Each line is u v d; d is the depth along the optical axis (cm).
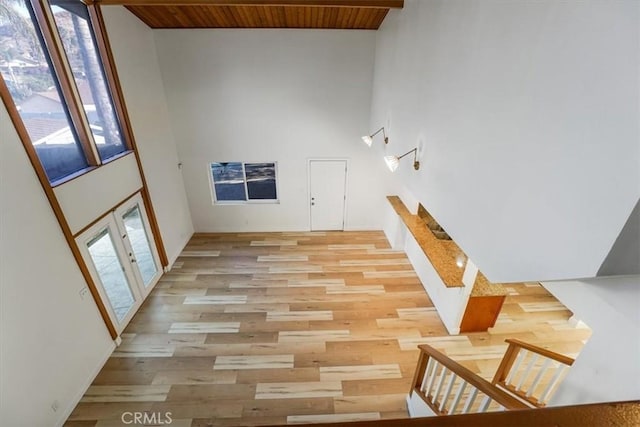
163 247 537
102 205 380
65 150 335
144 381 351
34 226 281
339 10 433
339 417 317
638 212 99
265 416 317
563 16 122
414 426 45
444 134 248
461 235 223
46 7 300
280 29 529
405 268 564
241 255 606
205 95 571
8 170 259
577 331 416
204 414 318
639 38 91
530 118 146
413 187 330
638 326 126
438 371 345
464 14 208
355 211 698
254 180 662
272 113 594
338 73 568
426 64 285
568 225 126
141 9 429
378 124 528
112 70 405
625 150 99
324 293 497
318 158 640
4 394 249
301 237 678
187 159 622
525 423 46
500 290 382
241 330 423
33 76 294
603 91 106
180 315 450
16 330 261
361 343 403
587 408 49
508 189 166
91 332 351
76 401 324
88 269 351
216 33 527
